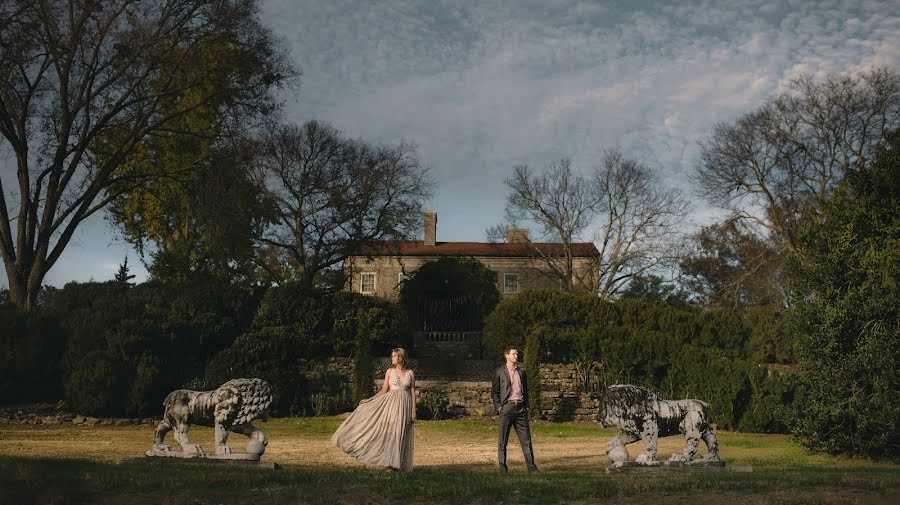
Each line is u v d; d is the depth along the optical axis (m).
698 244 46.84
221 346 28.50
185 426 11.30
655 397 11.55
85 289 29.58
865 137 38.53
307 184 43.38
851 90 38.75
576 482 8.63
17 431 18.30
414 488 8.00
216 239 35.03
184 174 33.50
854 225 16.41
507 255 57.34
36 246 30.14
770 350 29.45
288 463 12.73
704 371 25.83
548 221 50.50
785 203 40.84
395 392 10.77
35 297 29.81
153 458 11.05
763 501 7.52
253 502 7.44
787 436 23.09
